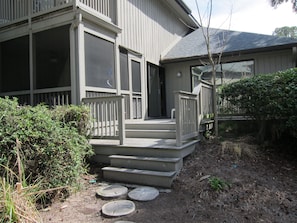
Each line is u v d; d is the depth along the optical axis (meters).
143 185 3.98
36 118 3.46
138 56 8.35
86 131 4.77
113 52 6.51
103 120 5.09
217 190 3.53
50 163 3.26
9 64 6.56
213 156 4.75
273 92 4.74
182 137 4.52
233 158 4.65
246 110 5.44
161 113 10.12
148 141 5.10
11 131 3.11
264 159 4.68
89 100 5.22
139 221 2.86
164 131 5.43
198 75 9.70
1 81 6.70
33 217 2.36
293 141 5.20
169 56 10.20
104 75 6.09
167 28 11.13
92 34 5.72
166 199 3.43
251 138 5.60
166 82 10.38
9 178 2.86
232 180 3.82
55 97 5.69
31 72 6.03
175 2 10.73
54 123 3.67
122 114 4.80
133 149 4.62
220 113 6.48
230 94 5.44
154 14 9.87
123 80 7.33
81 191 3.73
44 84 5.88
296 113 4.54
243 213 3.05
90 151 4.31
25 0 6.22
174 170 4.06
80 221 2.87
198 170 4.19
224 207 3.19
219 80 9.27
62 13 5.50
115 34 6.59
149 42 9.26
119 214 2.98
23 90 6.26
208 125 6.17
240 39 9.73
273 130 5.19
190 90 9.88
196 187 3.67
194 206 3.23
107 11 6.45
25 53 6.23
